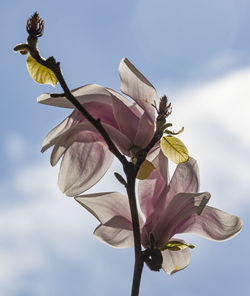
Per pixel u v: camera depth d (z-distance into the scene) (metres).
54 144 0.90
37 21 0.83
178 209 0.91
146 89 0.89
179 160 0.90
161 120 0.87
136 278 0.84
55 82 0.85
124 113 0.90
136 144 0.89
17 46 0.82
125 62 0.88
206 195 0.89
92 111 0.90
